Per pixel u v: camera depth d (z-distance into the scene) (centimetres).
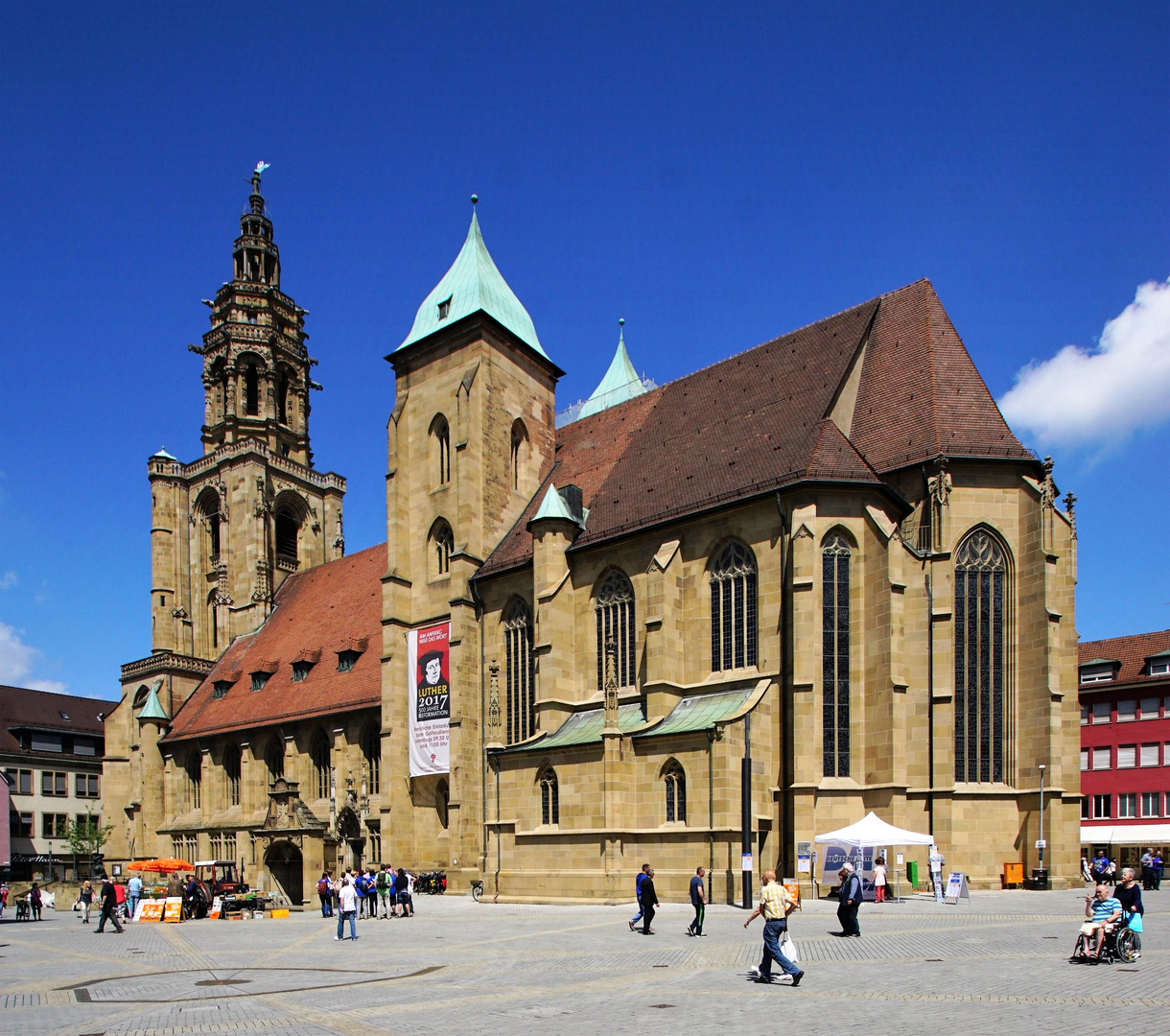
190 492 10606
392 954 3114
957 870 4844
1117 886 2580
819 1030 1708
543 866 5369
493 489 7144
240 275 10944
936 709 4941
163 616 10250
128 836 9575
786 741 4847
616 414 7488
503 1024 1845
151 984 2603
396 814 6925
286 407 10875
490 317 7288
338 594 9238
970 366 5650
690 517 5506
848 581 5069
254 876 7975
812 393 5844
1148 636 9075
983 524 5253
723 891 4525
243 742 8475
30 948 3891
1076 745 5131
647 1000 2077
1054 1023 1727
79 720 12469
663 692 5281
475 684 6750
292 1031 1817
